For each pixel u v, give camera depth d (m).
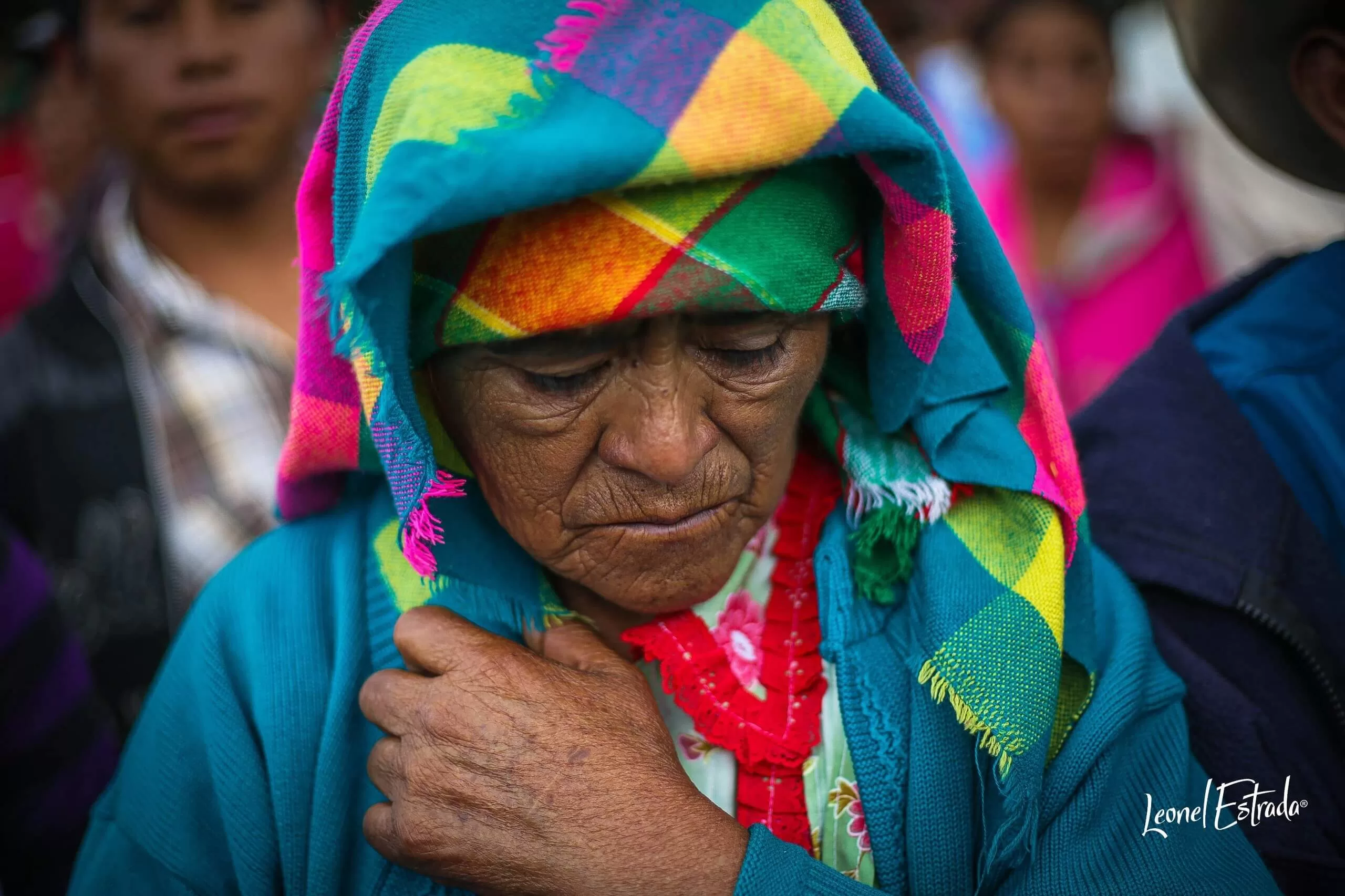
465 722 0.89
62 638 1.43
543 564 0.91
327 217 0.88
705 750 0.97
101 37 1.77
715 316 0.80
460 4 0.77
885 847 0.95
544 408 0.82
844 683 0.97
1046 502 0.96
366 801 0.97
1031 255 3.02
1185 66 1.25
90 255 1.82
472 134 0.71
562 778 0.87
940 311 0.88
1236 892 0.92
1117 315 2.94
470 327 0.78
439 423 0.91
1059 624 0.93
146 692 1.74
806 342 0.86
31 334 1.77
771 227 0.76
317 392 0.93
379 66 0.80
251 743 0.98
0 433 1.71
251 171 1.83
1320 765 1.11
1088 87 2.93
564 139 0.70
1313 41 1.09
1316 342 1.22
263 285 1.89
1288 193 2.84
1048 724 0.92
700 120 0.71
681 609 0.95
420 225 0.70
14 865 1.38
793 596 1.01
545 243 0.75
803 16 0.78
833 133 0.73
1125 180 3.05
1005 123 3.03
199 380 1.78
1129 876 0.93
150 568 1.74
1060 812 0.96
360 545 1.04
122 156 1.87
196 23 1.75
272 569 1.04
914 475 0.98
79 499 1.72
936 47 3.54
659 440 0.81
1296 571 1.14
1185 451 1.19
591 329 0.78
